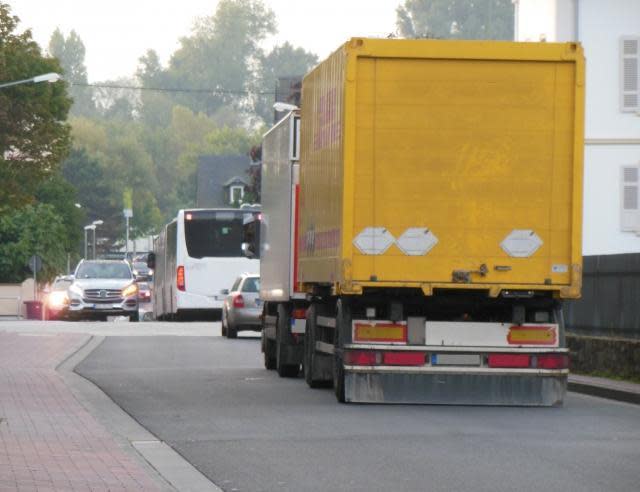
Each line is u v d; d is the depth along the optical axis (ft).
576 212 105.40
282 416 99.35
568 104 105.60
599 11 272.92
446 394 107.34
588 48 272.92
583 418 98.73
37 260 437.58
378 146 104.68
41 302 423.64
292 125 135.95
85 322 306.76
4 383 126.41
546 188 105.60
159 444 82.43
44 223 475.31
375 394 107.24
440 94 104.99
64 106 346.54
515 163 105.40
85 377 139.95
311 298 125.80
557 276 105.50
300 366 144.46
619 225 271.69
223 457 76.28
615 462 73.87
